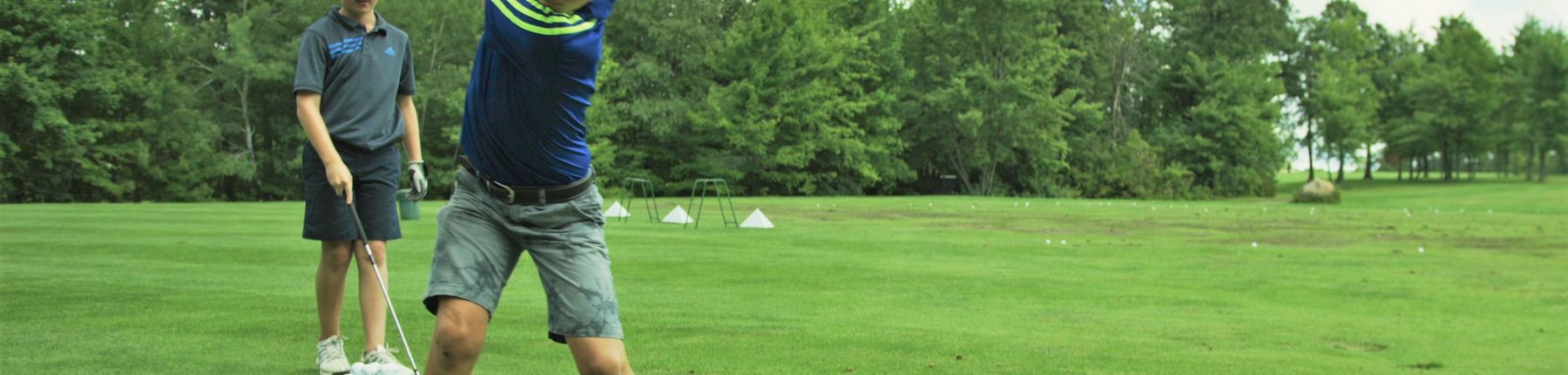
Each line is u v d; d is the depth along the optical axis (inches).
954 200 1163.9
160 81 1438.2
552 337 115.9
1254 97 2119.8
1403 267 408.2
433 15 1625.2
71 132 1299.2
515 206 112.1
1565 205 1418.6
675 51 1753.2
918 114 1865.2
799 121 1720.0
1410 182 2669.8
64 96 1323.8
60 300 223.6
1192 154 2090.3
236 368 157.9
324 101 154.2
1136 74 2128.4
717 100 1670.8
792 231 537.3
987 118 1820.9
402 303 234.1
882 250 426.6
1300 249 494.6
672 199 1144.2
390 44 161.6
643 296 265.4
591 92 111.7
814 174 1813.5
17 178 1366.9
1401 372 200.5
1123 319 253.1
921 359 187.3
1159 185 1946.4
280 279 270.5
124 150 1392.7
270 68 1462.8
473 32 1647.4
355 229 154.9
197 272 284.0
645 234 489.7
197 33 1529.3
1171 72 2164.1
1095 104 1877.5
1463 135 2600.9
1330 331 247.1
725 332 209.5
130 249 346.0
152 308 215.2
